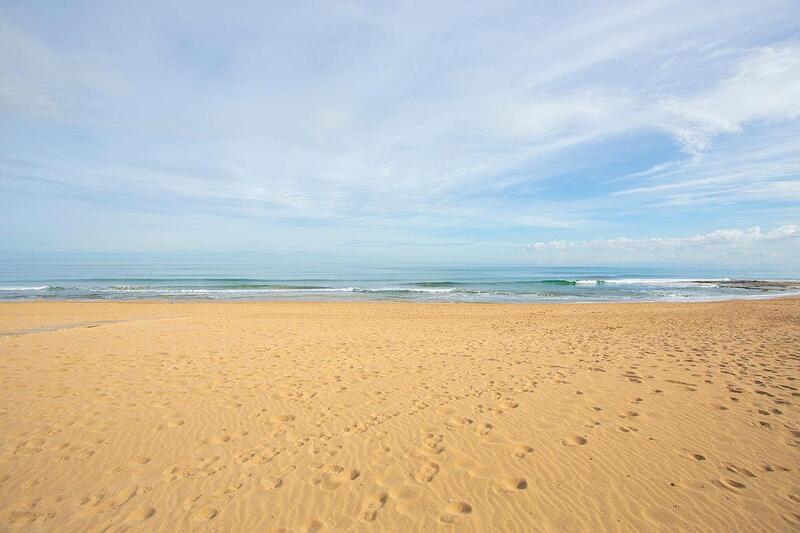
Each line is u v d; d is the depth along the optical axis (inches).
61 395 227.0
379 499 130.5
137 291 1244.5
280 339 415.5
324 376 268.4
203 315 677.3
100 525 118.5
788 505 123.8
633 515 121.6
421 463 152.3
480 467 149.0
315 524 119.1
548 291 1320.1
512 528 116.9
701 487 134.2
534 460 153.3
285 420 193.9
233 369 286.5
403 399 222.1
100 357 321.4
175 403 215.8
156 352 342.6
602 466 148.3
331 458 156.7
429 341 405.4
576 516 121.6
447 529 116.6
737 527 115.4
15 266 3056.1
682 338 412.2
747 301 944.9
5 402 215.0
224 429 183.5
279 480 141.6
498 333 467.2
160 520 120.8
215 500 130.4
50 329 499.2
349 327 521.3
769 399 211.5
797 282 1680.6
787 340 387.5
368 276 2239.2
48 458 156.3
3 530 115.7
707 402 208.7
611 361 303.7
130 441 171.0
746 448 159.5
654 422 185.0
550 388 237.0
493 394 228.4
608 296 1160.2
